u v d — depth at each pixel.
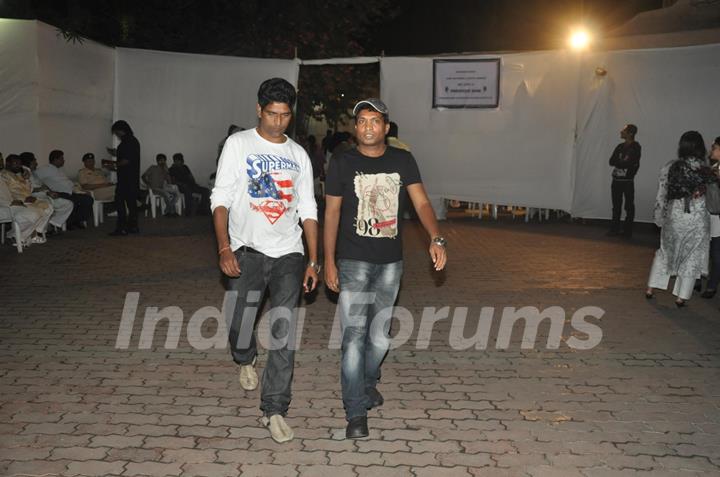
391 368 6.12
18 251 11.46
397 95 16.03
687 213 7.99
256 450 4.57
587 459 4.47
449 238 13.59
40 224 12.09
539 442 4.71
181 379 5.80
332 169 4.77
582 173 15.49
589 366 6.20
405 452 4.55
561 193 15.73
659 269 8.37
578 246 12.66
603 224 15.90
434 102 15.91
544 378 5.90
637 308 8.17
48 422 4.93
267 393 4.70
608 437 4.79
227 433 4.81
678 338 7.01
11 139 13.14
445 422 5.02
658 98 14.74
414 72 15.89
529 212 16.62
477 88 15.76
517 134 15.75
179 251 11.73
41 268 10.20
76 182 14.69
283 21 20.42
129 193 13.36
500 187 15.98
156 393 5.49
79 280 9.44
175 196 16.33
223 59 16.02
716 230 8.39
